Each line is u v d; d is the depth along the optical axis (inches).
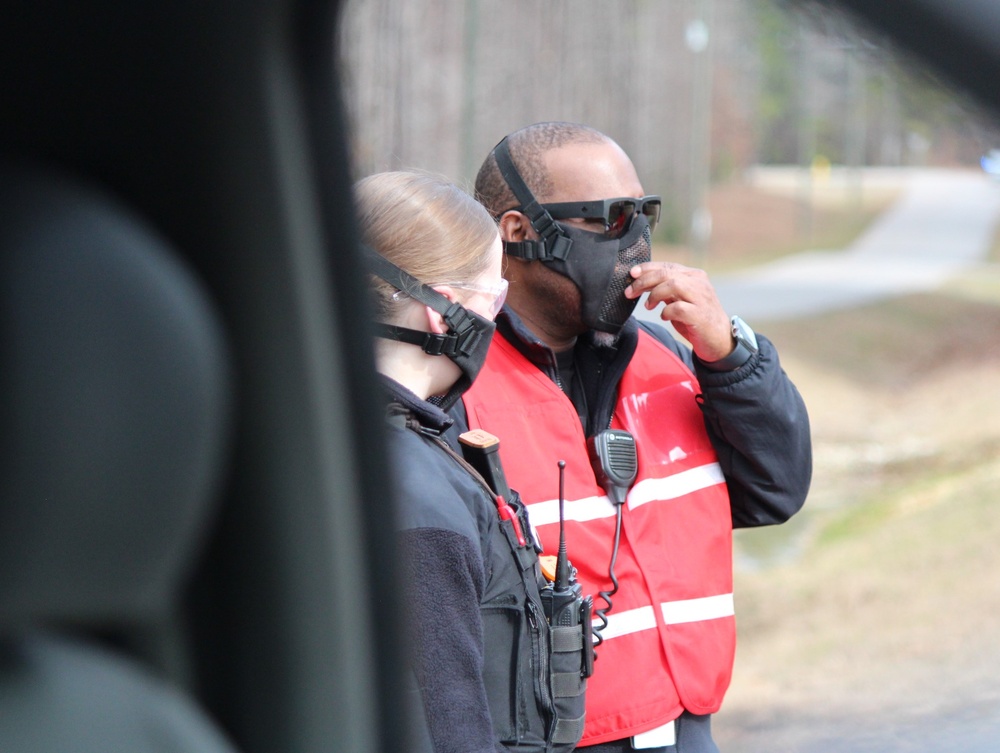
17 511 52.2
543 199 204.7
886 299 2298.2
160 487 55.0
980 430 1162.6
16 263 53.3
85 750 58.4
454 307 160.4
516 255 205.2
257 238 67.7
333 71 69.8
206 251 68.4
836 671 573.0
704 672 195.0
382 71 954.1
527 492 188.5
